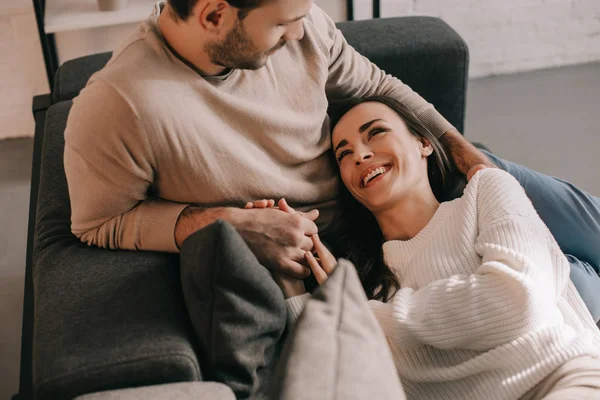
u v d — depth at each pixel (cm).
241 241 99
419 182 138
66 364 94
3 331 187
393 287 129
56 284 109
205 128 117
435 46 169
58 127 147
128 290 107
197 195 122
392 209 137
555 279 121
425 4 269
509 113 266
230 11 107
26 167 250
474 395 113
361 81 150
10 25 241
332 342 68
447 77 172
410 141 140
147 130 111
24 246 216
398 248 132
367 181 136
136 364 95
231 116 122
